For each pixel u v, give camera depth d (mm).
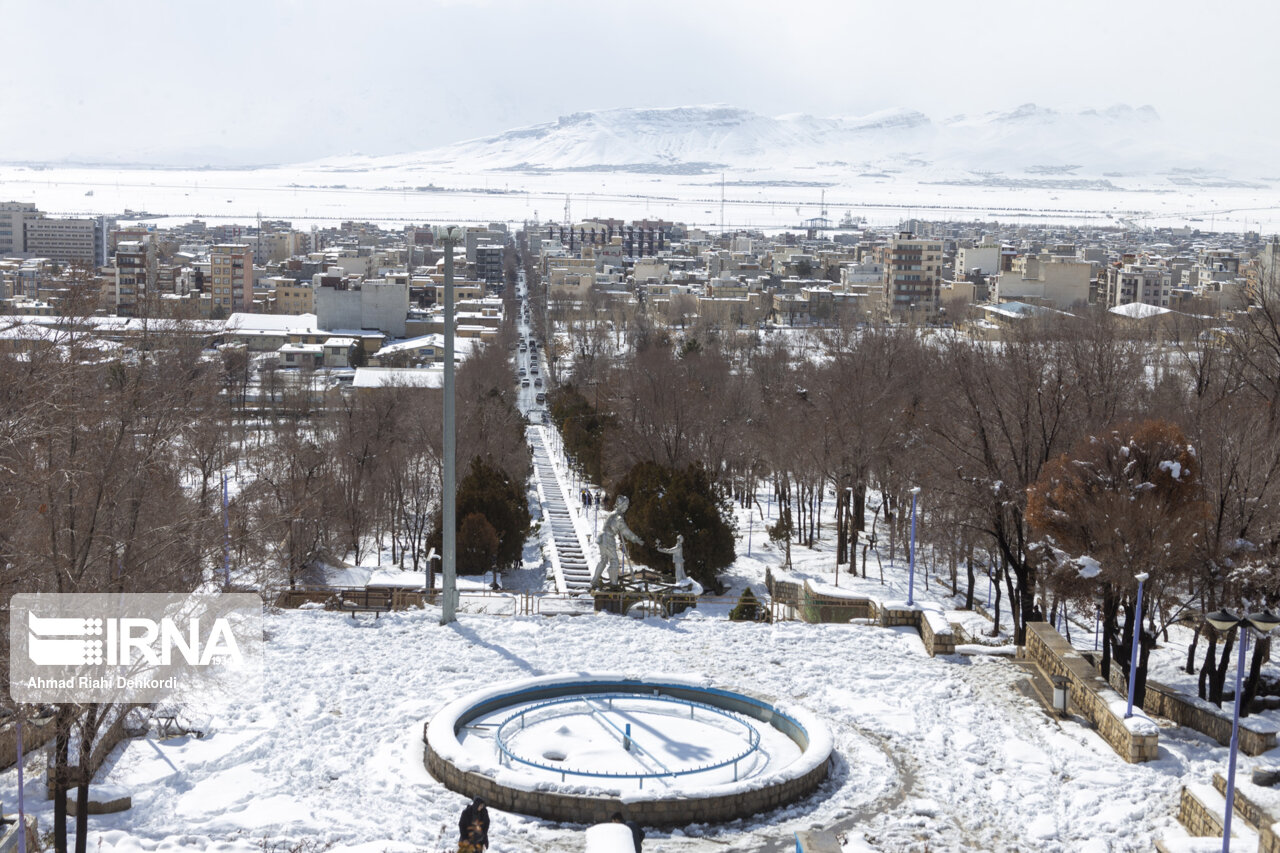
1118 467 48469
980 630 65062
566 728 40312
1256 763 37500
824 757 37031
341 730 40125
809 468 98875
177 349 71000
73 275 48625
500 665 47250
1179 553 45844
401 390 128250
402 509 99188
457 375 154250
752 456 118188
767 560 95125
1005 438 64875
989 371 76938
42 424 35656
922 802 35375
